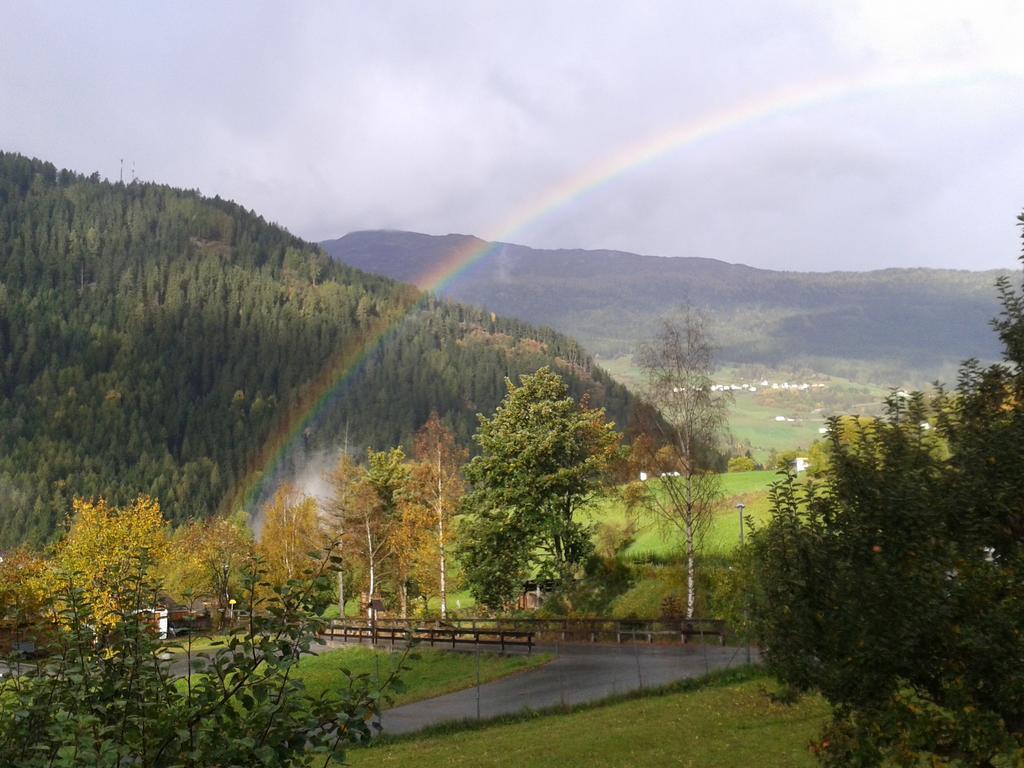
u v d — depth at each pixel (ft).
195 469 593.83
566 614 171.22
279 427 645.92
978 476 28.43
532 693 103.81
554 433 171.32
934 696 28.71
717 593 125.39
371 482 203.92
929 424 32.50
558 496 174.60
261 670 22.09
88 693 21.16
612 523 199.72
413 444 203.92
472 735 80.43
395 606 226.38
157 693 21.16
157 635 22.59
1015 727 27.73
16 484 522.47
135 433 619.67
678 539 175.63
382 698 21.09
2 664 22.94
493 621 162.30
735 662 110.93
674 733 70.08
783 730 67.72
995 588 27.61
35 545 394.52
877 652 27.73
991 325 32.58
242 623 22.56
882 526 28.53
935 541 27.71
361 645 154.40
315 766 50.49
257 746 20.17
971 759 27.37
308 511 215.92
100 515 162.81
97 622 22.72
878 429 31.04
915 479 28.73
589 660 126.11
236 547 189.57
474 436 181.37
